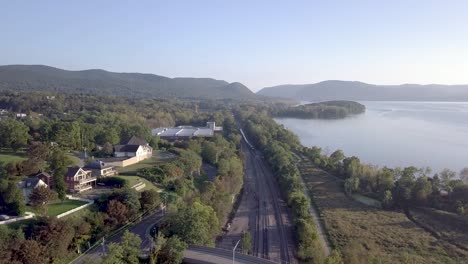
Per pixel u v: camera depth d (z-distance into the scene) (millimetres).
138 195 101875
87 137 170250
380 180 145250
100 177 114500
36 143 131250
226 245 96500
